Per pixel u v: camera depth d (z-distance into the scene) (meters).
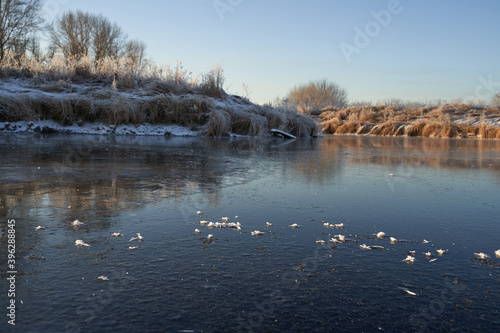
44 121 14.53
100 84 19.28
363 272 2.32
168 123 16.45
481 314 1.86
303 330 1.69
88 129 14.75
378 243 2.87
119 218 3.35
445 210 3.88
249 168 6.66
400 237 3.01
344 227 3.25
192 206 3.84
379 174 6.26
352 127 26.98
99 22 38.88
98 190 4.46
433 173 6.52
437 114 26.50
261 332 1.66
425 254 2.65
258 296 1.99
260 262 2.44
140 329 1.67
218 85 19.91
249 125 17.20
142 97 16.94
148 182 5.06
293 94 56.28
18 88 16.59
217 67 20.03
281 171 6.40
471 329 1.73
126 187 4.68
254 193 4.54
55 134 13.45
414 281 2.21
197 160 7.60
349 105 44.75
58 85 17.45
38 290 2.01
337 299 1.97
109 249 2.61
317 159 8.37
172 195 4.32
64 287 2.04
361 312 1.85
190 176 5.64
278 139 15.99
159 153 8.65
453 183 5.50
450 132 21.48
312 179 5.64
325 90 56.44
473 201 4.30
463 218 3.59
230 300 1.94
